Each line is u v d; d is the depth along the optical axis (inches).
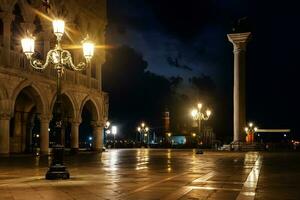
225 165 1005.8
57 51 674.8
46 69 1460.4
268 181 625.6
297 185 574.2
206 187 541.3
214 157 1478.8
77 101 1657.2
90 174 740.7
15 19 1440.7
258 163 1095.6
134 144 3395.7
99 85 1867.6
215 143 3171.8
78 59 1664.6
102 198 443.8
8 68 1274.6
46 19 1462.8
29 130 1776.6
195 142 3388.3
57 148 657.6
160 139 4370.1
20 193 484.7
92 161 1198.9
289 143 2994.6
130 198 443.2
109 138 4286.4
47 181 617.0
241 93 2250.2
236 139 2283.5
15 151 1681.8
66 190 510.0
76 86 1644.9
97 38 1851.6
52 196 459.5
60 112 669.3
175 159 1320.1
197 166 967.6
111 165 1006.4
